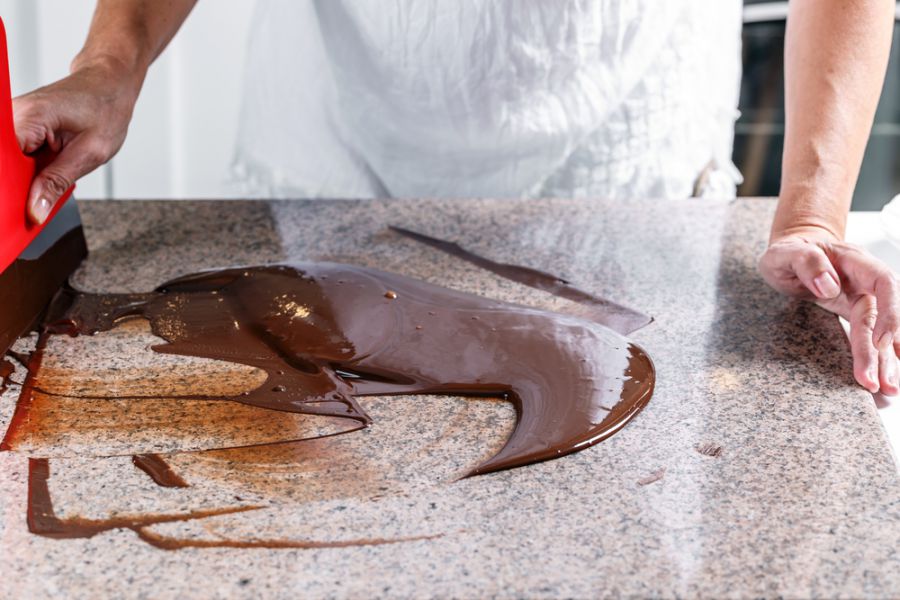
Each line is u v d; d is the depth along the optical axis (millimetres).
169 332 1392
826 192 1488
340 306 1412
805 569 1129
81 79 1472
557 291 1461
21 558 1139
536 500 1185
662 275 1495
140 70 1534
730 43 1782
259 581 1122
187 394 1303
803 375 1327
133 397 1300
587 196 1772
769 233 1588
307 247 1556
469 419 1271
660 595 1111
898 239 1515
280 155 1828
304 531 1160
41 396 1301
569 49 1666
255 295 1440
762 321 1411
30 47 2426
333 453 1234
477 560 1136
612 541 1149
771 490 1192
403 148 1771
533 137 1718
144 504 1185
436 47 1671
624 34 1672
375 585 1119
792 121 1528
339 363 1338
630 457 1226
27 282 1401
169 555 1142
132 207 1665
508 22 1646
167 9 1583
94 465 1223
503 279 1483
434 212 1649
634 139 1740
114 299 1451
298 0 1738
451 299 1429
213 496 1191
